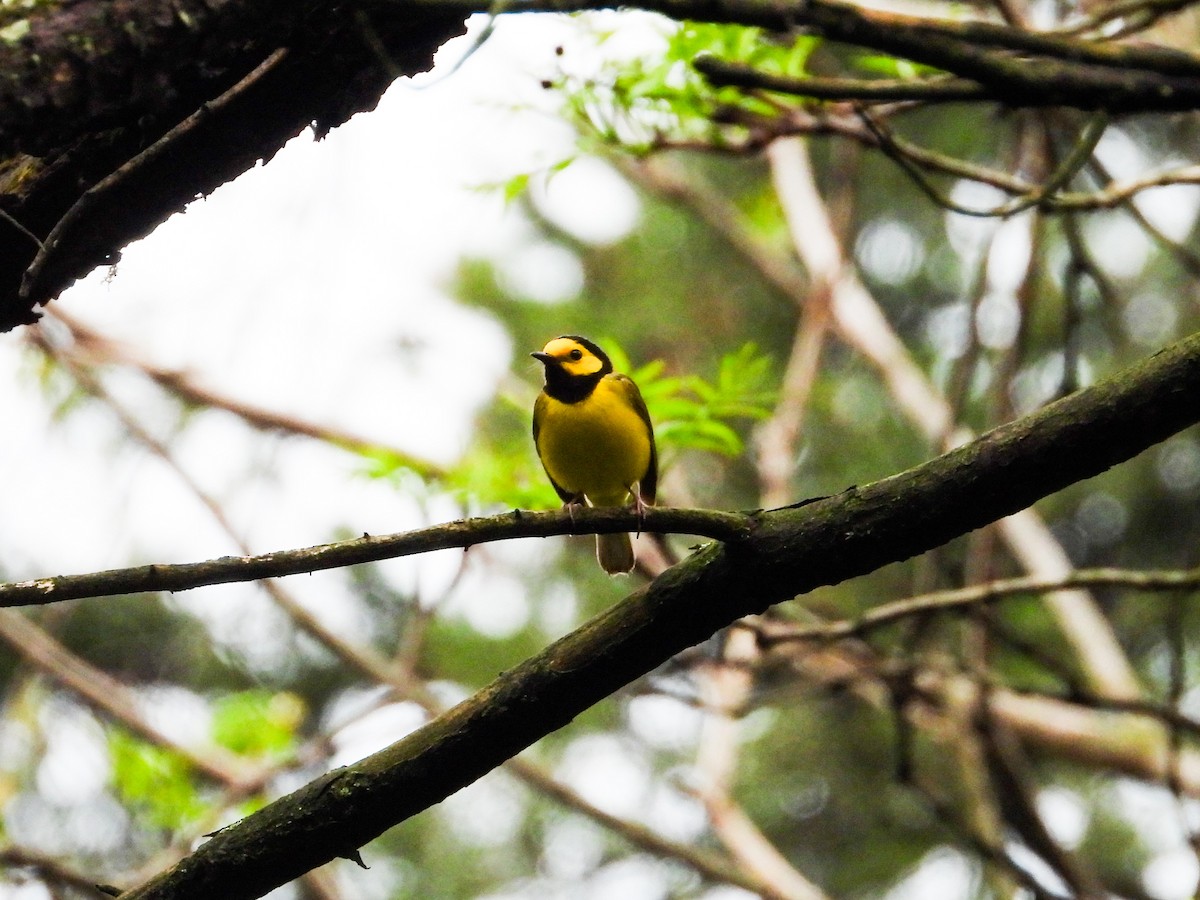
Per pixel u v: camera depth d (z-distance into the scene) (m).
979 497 5.39
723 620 5.68
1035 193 7.68
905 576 18.83
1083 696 9.73
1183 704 18.09
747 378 9.39
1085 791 18.72
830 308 12.98
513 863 18.61
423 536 5.56
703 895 17.88
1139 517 19.34
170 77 5.10
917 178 7.29
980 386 18.44
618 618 5.70
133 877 10.77
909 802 18.25
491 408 15.57
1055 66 5.57
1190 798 14.84
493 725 5.68
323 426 12.56
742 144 8.59
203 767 12.12
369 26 5.10
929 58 5.43
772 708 19.48
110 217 5.36
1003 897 11.45
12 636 12.41
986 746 10.54
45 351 12.16
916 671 10.69
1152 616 18.58
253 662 18.25
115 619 17.89
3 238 5.30
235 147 5.37
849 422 19.36
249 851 5.66
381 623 18.70
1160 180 8.19
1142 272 19.14
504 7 4.99
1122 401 5.21
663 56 8.34
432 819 19.06
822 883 18.56
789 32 5.30
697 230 20.80
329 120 5.51
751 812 18.83
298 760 11.52
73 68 4.89
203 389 12.82
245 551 11.70
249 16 5.15
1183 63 5.55
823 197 19.67
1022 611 17.77
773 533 5.54
